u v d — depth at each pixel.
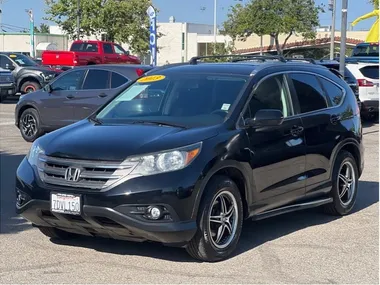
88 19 44.34
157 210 5.58
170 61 66.25
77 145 5.96
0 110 22.41
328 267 5.98
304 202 7.30
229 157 6.04
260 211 6.57
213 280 5.57
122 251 6.41
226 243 6.12
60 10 44.78
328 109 7.68
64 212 5.82
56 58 29.86
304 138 7.12
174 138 5.88
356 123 8.12
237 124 6.34
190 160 5.75
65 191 5.79
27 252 6.41
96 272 5.79
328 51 57.53
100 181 5.70
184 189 5.62
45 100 14.38
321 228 7.39
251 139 6.37
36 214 6.08
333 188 7.71
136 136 6.00
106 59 31.00
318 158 7.36
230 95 6.65
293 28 49.03
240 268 5.91
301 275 5.75
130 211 5.59
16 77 26.14
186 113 6.62
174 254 6.30
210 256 5.96
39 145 6.32
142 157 5.66
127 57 32.16
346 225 7.55
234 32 51.06
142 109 6.96
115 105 7.21
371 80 18.25
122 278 5.62
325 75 7.93
